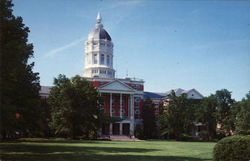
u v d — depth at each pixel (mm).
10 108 20609
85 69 95188
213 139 76688
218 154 14164
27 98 28578
